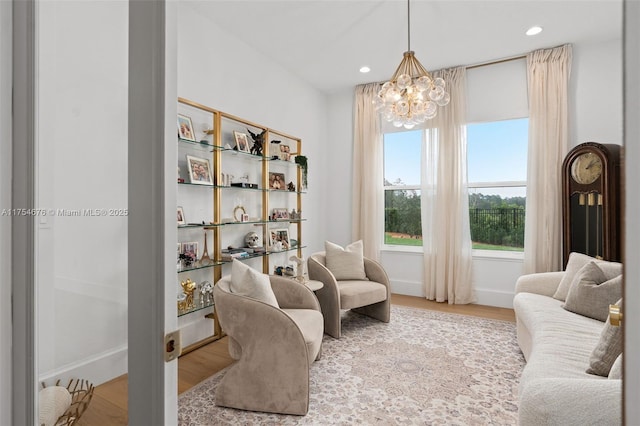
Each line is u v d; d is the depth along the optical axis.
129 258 0.67
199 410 1.97
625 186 0.36
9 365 0.78
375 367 2.48
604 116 3.52
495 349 2.79
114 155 0.70
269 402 1.94
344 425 1.82
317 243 4.92
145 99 0.64
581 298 2.29
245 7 2.94
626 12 0.36
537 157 3.73
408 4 2.90
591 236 3.20
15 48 0.77
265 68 3.89
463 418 1.87
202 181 2.94
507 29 3.32
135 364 0.67
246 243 3.53
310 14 3.08
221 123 3.27
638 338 0.36
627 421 0.36
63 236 0.76
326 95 5.14
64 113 0.76
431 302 4.25
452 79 4.20
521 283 2.91
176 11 0.66
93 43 0.72
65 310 0.76
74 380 0.74
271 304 2.15
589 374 1.51
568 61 3.60
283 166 4.12
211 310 3.12
